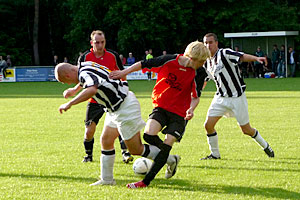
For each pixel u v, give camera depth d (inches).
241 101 481.4
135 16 2527.1
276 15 2620.6
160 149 370.6
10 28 2982.3
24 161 473.4
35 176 406.0
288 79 1968.5
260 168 432.1
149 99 1154.0
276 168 431.2
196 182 382.3
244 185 370.0
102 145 377.7
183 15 2566.4
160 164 365.7
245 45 2305.6
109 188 362.0
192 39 2694.4
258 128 676.7
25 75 2289.6
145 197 332.8
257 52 2148.1
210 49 480.4
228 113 485.1
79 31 2711.6
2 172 421.1
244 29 2625.5
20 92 1502.2
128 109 363.6
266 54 2139.5
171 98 378.9
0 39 2856.8
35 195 339.0
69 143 585.0
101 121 823.1
